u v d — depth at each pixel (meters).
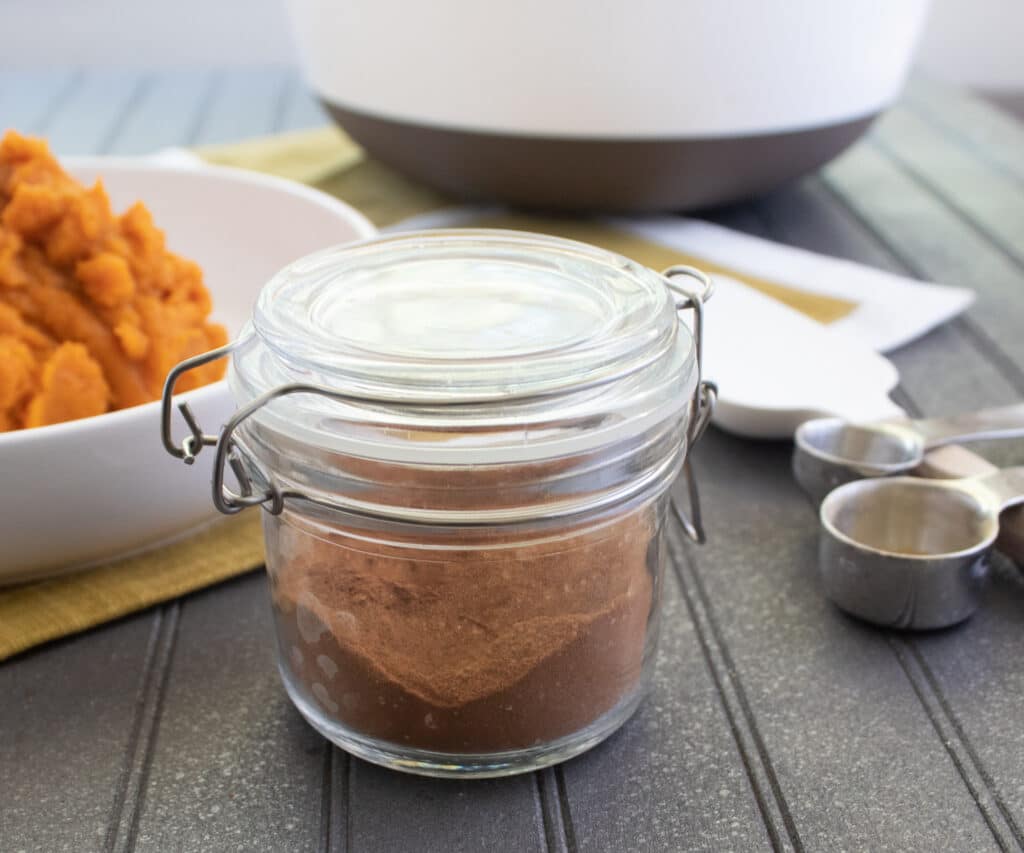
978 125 0.90
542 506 0.32
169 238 0.55
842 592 0.39
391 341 0.32
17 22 1.22
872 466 0.42
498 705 0.33
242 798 0.34
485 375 0.31
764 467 0.47
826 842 0.33
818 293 0.57
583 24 0.56
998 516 0.40
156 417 0.37
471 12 0.57
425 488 0.31
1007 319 0.57
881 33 0.61
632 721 0.36
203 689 0.37
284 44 1.27
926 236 0.66
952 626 0.40
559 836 0.33
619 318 0.32
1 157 0.42
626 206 0.64
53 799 0.34
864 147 0.84
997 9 1.35
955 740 0.36
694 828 0.33
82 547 0.39
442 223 0.65
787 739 0.36
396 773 0.35
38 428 0.37
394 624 0.33
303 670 0.34
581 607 0.33
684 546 0.43
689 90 0.58
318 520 0.33
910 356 0.53
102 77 1.01
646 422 0.32
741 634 0.39
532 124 0.59
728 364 0.49
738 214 0.70
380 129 0.63
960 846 0.33
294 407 0.32
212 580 0.41
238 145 0.76
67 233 0.41
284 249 0.54
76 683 0.37
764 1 0.57
